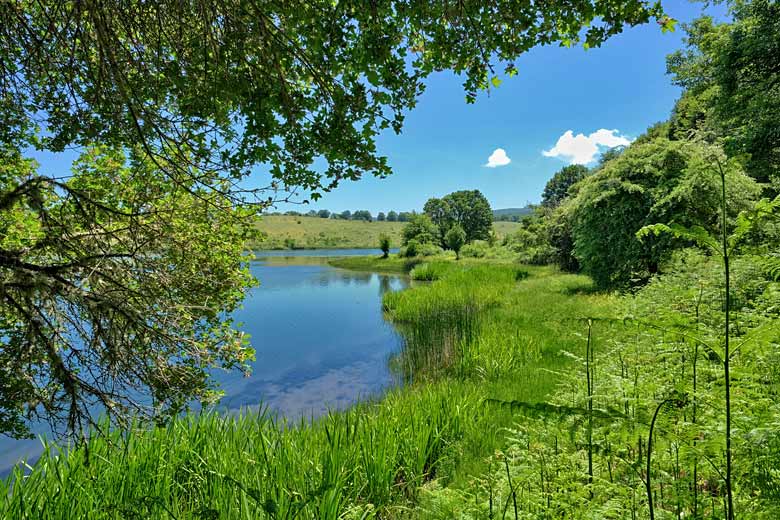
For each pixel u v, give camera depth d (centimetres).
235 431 463
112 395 254
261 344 1287
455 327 1127
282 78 296
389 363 1047
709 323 277
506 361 805
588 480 249
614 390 252
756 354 209
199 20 321
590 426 192
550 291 1579
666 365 294
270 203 326
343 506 357
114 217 287
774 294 274
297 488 352
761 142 1200
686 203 1092
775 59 1183
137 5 311
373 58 302
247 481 353
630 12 313
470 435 491
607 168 1394
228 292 474
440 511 278
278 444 432
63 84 336
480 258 4312
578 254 1548
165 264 341
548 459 259
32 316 221
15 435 323
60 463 372
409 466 437
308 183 331
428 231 6241
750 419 178
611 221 1327
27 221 292
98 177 365
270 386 922
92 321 240
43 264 263
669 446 199
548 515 226
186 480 384
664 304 394
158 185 357
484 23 324
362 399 814
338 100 312
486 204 7381
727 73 1289
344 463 400
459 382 752
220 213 396
